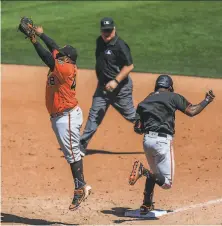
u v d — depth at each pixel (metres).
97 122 38.94
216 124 44.38
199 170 36.88
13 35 76.81
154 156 29.36
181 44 69.00
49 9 86.25
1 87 56.25
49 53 28.20
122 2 86.00
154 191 33.97
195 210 30.33
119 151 41.03
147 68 61.81
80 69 62.12
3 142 42.78
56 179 36.84
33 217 30.52
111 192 34.44
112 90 37.28
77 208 29.33
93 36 74.00
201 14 77.06
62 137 28.97
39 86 56.62
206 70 60.69
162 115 29.06
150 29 73.94
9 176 37.25
